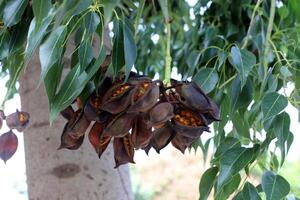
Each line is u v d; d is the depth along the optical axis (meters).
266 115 0.85
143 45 1.75
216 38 1.36
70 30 0.78
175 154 5.13
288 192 0.84
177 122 0.75
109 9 0.66
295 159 3.24
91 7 0.77
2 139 0.84
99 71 0.78
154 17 1.69
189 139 0.77
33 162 1.11
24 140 1.13
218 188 0.86
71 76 0.75
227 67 1.16
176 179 5.00
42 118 1.10
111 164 1.12
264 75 0.92
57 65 0.76
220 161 0.87
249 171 0.92
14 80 0.83
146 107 0.71
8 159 0.84
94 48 1.05
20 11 0.79
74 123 0.77
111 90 0.73
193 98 0.75
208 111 0.75
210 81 0.94
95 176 1.09
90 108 0.75
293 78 0.94
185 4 1.61
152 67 1.83
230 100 0.93
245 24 1.47
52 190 1.08
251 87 0.93
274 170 0.94
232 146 0.93
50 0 0.71
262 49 1.15
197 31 1.50
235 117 0.98
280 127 0.88
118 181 1.12
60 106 0.74
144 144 0.75
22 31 0.84
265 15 1.31
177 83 0.77
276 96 0.86
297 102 0.92
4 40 0.85
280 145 0.87
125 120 0.73
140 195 4.89
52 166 1.09
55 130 1.09
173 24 1.73
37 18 0.70
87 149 1.09
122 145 0.79
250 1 1.43
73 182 1.08
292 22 1.42
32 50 0.71
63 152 1.09
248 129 0.97
